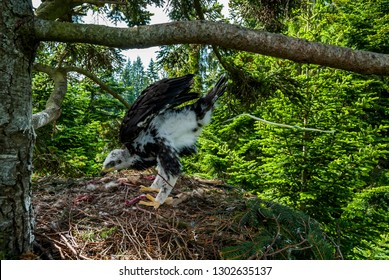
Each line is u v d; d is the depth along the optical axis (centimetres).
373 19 874
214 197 375
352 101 651
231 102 423
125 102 468
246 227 318
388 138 817
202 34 211
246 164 652
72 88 1088
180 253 280
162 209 337
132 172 441
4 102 231
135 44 217
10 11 228
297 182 582
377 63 211
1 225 238
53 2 332
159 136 334
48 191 392
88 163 934
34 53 243
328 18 676
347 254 543
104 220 318
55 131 559
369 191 618
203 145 740
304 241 294
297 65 590
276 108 584
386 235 638
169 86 323
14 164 238
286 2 447
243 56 436
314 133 574
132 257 276
